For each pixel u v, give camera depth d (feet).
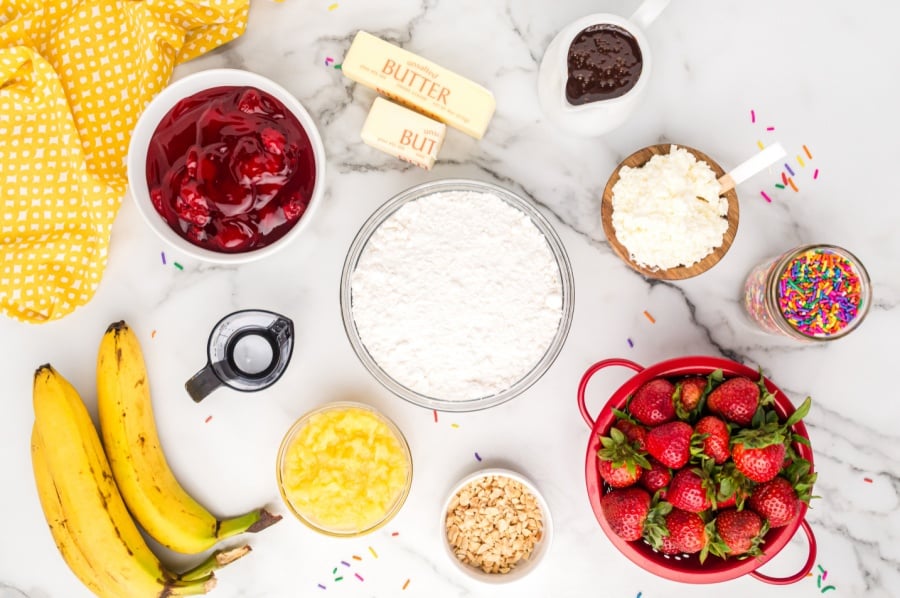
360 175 4.54
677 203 4.04
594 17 3.92
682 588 4.61
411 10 4.50
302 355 4.56
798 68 4.50
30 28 4.25
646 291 4.56
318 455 4.34
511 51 4.51
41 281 4.31
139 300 4.55
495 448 4.58
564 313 4.29
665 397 3.84
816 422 4.56
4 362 4.56
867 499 4.55
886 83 4.50
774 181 4.52
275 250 4.03
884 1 4.46
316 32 4.52
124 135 4.41
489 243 4.28
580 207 4.54
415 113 4.25
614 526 3.84
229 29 4.41
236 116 3.94
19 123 4.33
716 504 3.74
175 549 4.40
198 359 4.57
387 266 4.26
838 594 4.57
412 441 4.58
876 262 4.52
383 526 4.36
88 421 4.34
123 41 4.26
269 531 4.62
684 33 4.49
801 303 3.99
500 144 4.53
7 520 4.60
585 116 4.03
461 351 4.26
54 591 4.62
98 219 4.23
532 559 4.46
